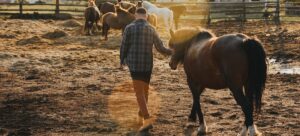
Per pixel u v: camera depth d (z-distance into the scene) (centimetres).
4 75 1384
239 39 688
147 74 793
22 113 942
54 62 1627
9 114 936
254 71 669
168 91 1175
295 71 1455
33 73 1428
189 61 773
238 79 677
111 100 1055
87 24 2439
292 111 938
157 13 2612
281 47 1906
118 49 1973
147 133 791
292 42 2047
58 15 3225
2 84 1258
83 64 1598
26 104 1023
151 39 787
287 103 1017
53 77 1362
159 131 806
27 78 1343
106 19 2191
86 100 1059
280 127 817
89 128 826
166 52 794
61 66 1555
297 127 816
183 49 809
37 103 1032
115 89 1184
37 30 2580
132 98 1073
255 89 676
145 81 796
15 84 1259
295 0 3719
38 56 1730
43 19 3138
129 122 866
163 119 884
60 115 923
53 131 816
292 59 1666
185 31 806
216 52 699
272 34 2336
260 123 841
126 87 1210
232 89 682
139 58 780
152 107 992
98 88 1200
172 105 1012
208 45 725
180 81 1318
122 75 1399
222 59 689
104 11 2689
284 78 1325
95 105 1010
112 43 2117
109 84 1255
